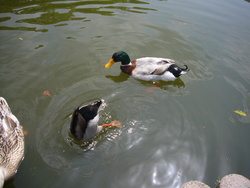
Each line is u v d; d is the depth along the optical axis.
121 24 1.83
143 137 1.03
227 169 0.91
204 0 2.32
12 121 0.98
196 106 1.20
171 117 1.13
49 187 0.83
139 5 2.14
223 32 1.80
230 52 1.60
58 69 1.38
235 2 2.30
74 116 0.97
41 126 1.05
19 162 0.92
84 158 0.94
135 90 1.31
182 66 1.48
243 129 1.08
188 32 1.79
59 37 1.63
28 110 1.12
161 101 1.24
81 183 0.85
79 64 1.44
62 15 1.88
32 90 1.22
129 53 1.58
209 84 1.35
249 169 0.91
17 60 1.40
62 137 1.01
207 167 0.91
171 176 0.88
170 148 0.98
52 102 1.17
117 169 0.90
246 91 1.30
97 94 1.25
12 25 1.69
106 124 1.09
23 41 1.55
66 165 0.91
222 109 1.18
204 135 1.04
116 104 1.20
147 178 0.87
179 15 2.01
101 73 1.40
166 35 1.75
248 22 1.94
